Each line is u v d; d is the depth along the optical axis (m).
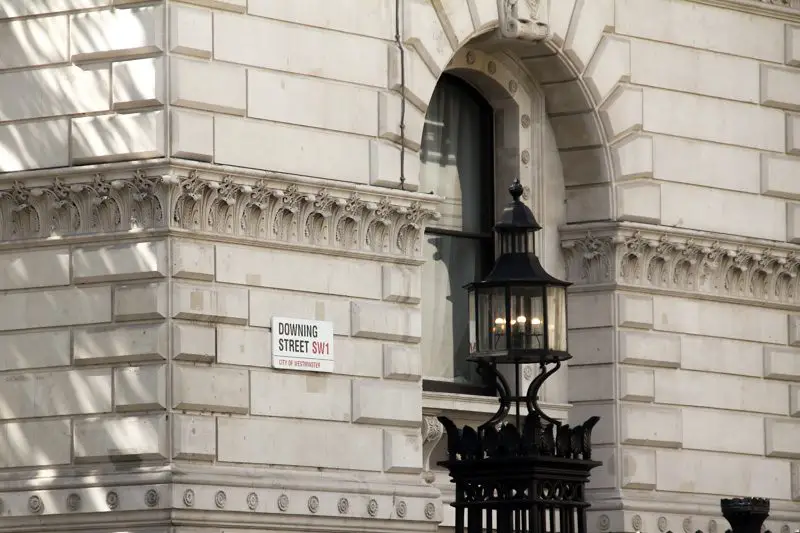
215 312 40.66
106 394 40.56
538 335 34.25
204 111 40.88
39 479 40.91
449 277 47.84
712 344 50.53
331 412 42.50
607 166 48.91
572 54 47.97
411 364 43.91
